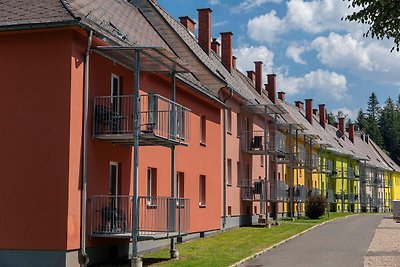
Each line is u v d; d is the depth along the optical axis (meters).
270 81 45.09
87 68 14.00
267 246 19.94
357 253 18.69
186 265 14.79
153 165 18.11
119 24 17.88
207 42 30.86
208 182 23.94
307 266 15.55
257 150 32.09
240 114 31.62
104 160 14.98
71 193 13.34
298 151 42.16
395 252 19.00
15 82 13.80
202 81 25.11
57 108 13.46
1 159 13.74
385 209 82.12
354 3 9.30
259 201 32.62
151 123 14.89
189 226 21.33
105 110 14.66
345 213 54.81
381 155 88.88
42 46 13.67
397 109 124.25
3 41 13.98
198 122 22.75
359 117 127.12
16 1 14.59
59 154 13.36
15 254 13.41
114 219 14.70
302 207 46.78
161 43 21.97
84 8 15.77
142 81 17.33
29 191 13.48
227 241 21.50
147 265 14.80
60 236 13.15
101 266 14.30
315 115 69.38
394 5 9.09
